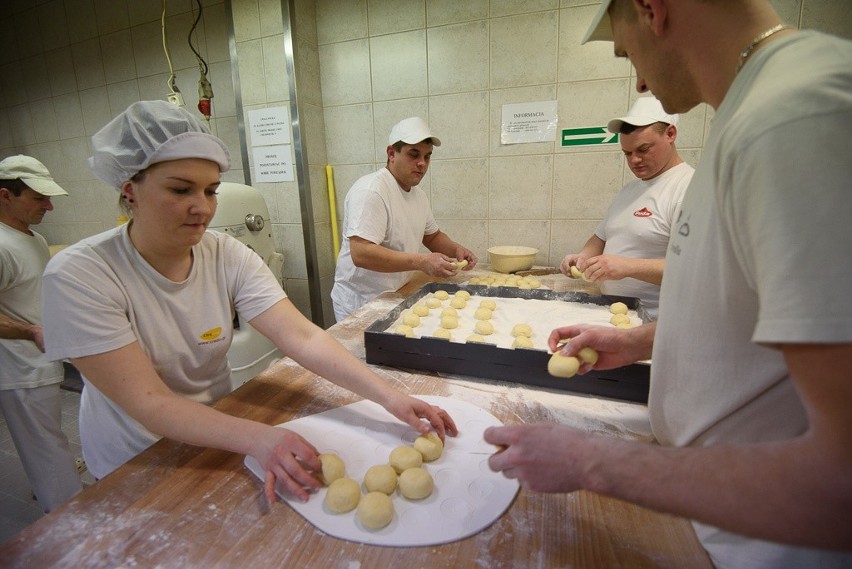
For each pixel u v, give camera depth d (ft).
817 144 1.07
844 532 1.09
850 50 1.21
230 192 6.47
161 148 2.38
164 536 1.92
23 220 5.92
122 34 9.14
